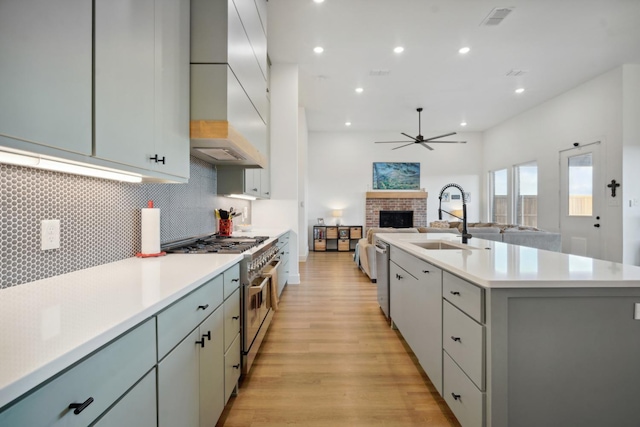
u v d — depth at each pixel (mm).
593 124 5336
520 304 1300
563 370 1312
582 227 5547
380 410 1828
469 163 9234
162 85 1558
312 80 5551
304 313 3582
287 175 4984
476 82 5598
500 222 8422
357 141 9227
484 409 1312
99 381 725
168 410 1051
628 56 4602
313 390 2029
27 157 1036
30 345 643
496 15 3658
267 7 3504
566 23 3814
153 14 1463
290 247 5023
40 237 1233
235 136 2057
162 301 986
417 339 2215
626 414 1327
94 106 1048
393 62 4855
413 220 8984
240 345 2043
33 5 806
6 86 737
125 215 1797
